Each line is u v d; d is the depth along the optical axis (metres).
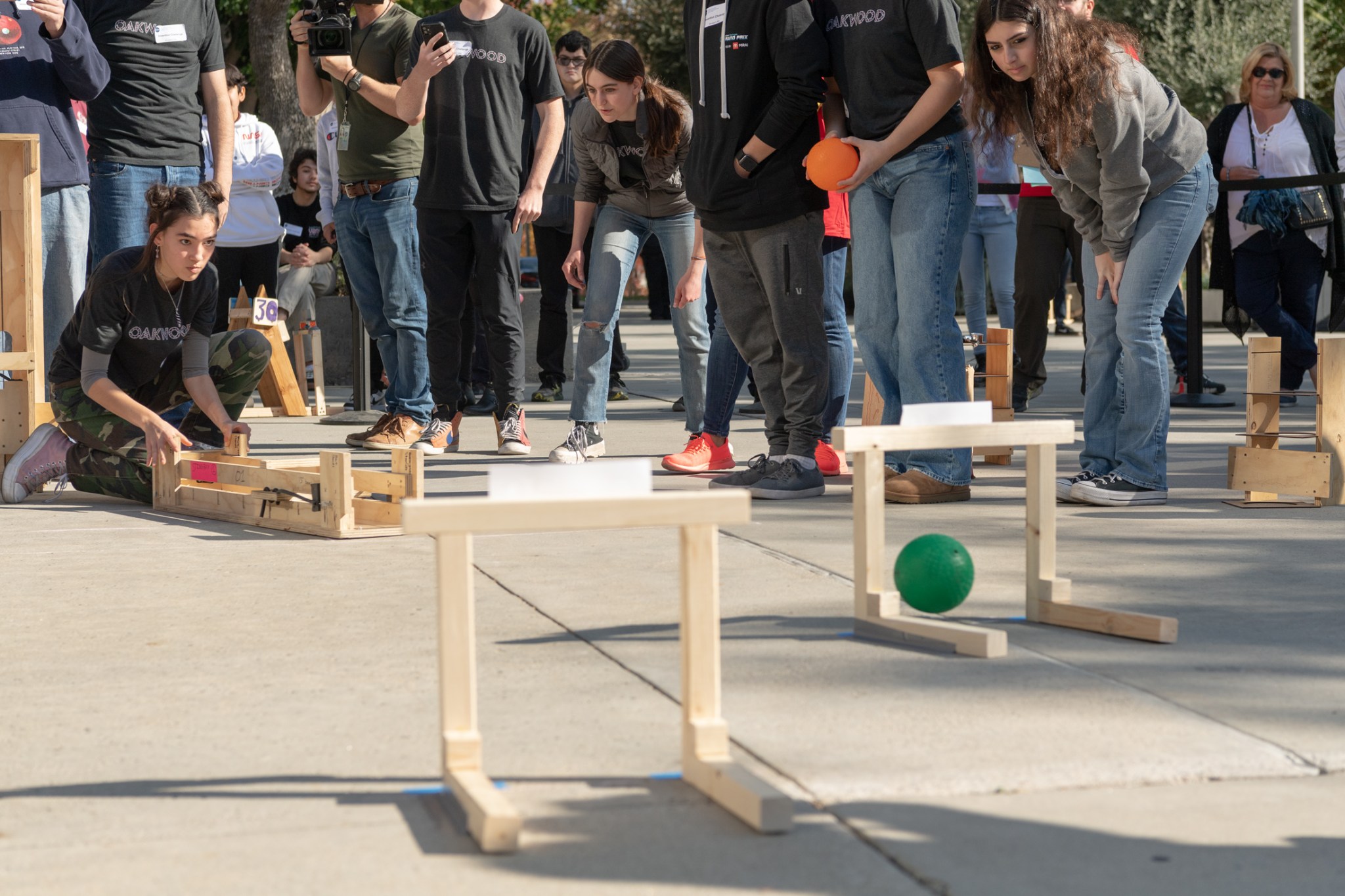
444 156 5.84
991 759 2.17
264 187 8.37
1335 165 7.73
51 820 1.99
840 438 2.85
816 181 4.39
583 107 5.66
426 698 2.55
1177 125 4.35
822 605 3.20
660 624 3.02
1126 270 4.48
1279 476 4.50
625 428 7.00
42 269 5.19
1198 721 2.35
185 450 4.75
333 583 3.51
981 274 8.70
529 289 11.25
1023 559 3.69
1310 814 1.99
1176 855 1.84
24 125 5.50
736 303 4.89
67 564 3.77
